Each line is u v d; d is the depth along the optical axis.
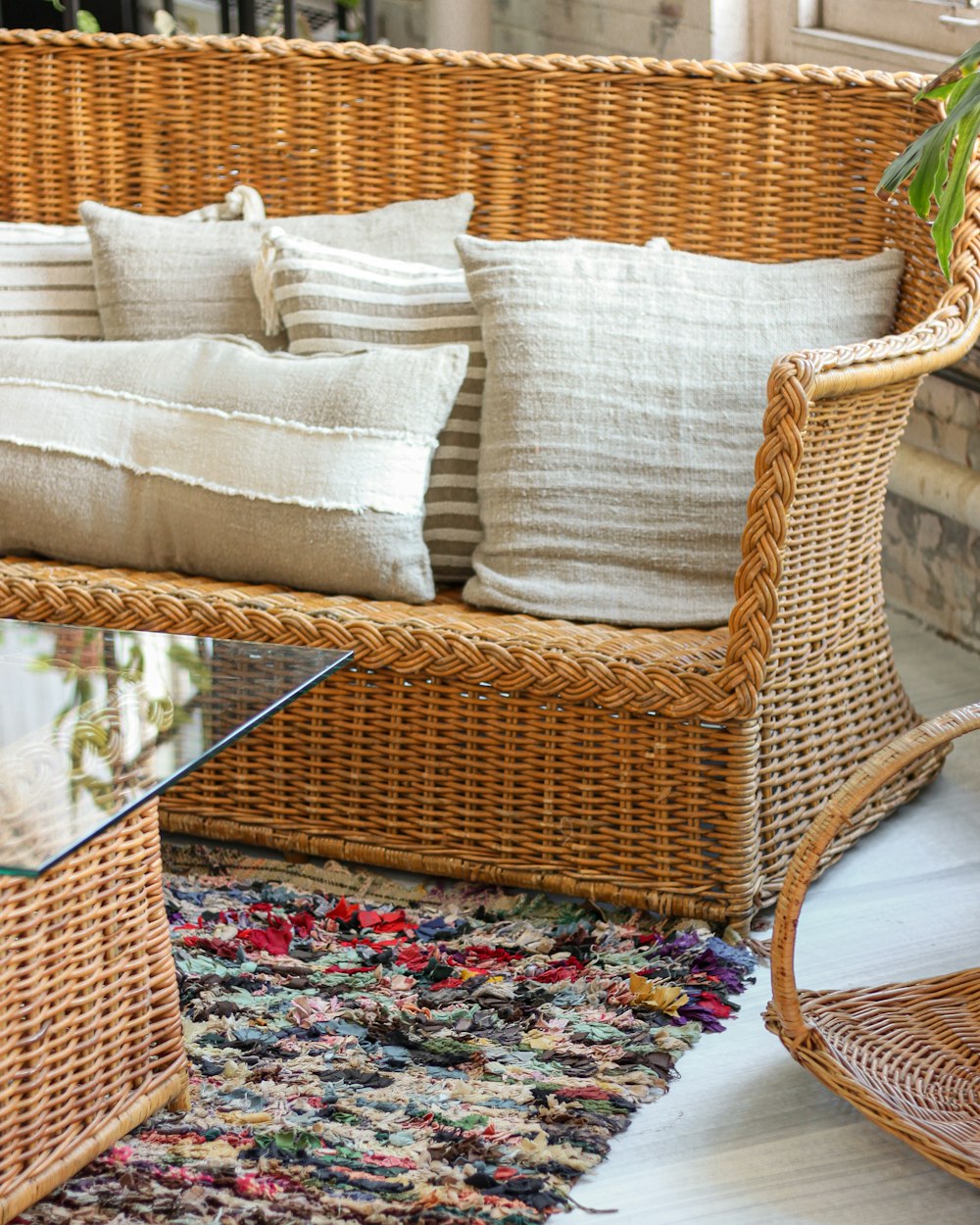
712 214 2.31
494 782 1.87
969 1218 1.37
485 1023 1.61
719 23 2.77
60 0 3.18
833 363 1.68
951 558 2.62
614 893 1.84
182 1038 1.51
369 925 1.82
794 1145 1.46
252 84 2.42
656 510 1.96
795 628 1.84
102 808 1.22
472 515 2.07
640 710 1.75
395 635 1.83
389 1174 1.38
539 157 2.36
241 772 1.97
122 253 2.31
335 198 2.44
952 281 1.95
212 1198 1.34
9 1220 1.28
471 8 3.16
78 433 2.07
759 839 1.82
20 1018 1.28
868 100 2.21
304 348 2.19
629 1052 1.57
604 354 2.00
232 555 1.99
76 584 1.93
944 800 2.14
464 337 2.15
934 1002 1.61
